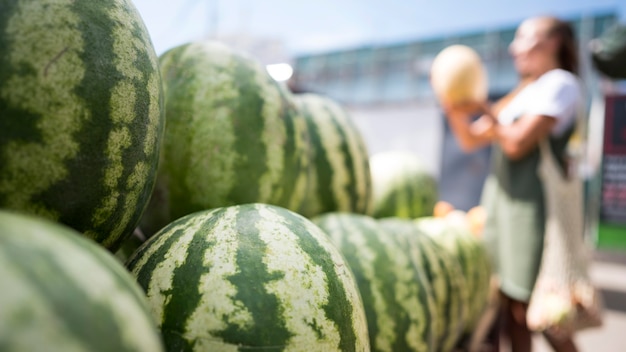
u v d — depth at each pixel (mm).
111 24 643
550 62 2344
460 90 2209
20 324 324
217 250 671
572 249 2041
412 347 1040
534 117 2047
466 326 1780
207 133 978
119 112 637
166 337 615
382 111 5508
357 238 1103
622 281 4359
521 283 2125
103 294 384
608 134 3709
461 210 3789
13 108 560
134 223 739
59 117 583
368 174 1474
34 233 382
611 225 3730
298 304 643
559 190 2068
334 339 658
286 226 735
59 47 585
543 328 2010
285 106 1072
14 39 563
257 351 606
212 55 1046
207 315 616
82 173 613
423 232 1524
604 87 4195
